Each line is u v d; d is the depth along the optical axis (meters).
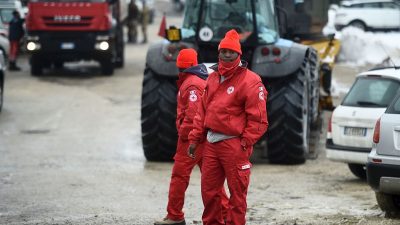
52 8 72.44
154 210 27.16
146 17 118.00
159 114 37.53
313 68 44.03
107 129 47.88
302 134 37.09
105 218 25.66
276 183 32.62
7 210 27.11
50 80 71.38
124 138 44.91
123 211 26.97
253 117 20.12
